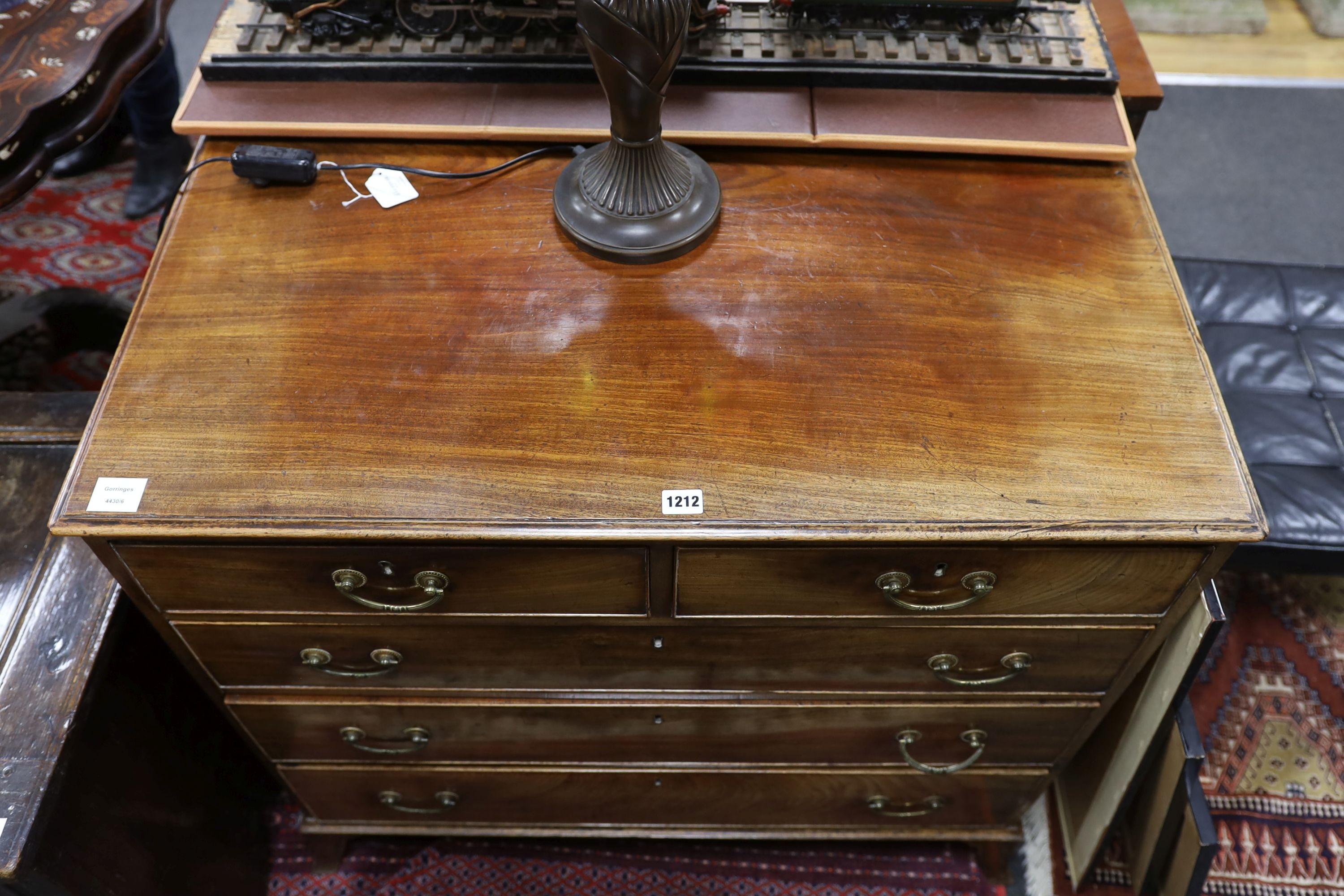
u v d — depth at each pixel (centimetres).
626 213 85
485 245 88
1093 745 115
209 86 95
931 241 89
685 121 92
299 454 76
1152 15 213
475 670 95
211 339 82
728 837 121
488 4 92
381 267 86
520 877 126
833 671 95
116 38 102
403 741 104
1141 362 82
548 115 93
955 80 94
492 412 78
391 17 95
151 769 102
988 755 106
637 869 127
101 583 95
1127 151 91
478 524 73
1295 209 183
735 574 80
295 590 83
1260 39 211
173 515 73
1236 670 141
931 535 73
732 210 91
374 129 92
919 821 120
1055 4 100
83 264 171
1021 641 90
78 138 98
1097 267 87
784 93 94
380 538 74
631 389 79
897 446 77
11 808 83
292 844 129
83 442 76
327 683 96
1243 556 112
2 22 101
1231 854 128
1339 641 144
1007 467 76
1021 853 127
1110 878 125
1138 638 89
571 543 76
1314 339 125
